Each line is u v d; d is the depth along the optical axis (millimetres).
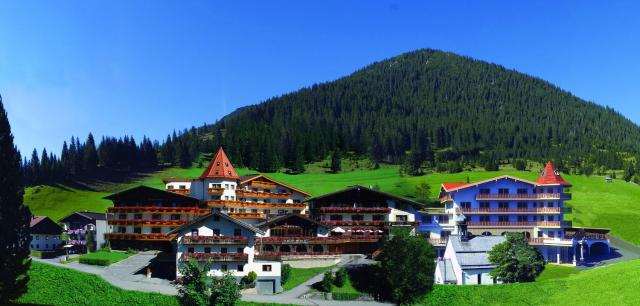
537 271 92062
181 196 116500
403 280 82188
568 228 127688
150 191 116812
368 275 90938
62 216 174250
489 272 93188
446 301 80688
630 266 78750
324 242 104688
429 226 118688
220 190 128500
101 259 99375
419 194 171875
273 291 87188
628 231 139625
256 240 101000
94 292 77375
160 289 80938
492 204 125375
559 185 121562
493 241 98625
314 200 119875
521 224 123375
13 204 64875
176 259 89688
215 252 88562
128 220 113312
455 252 94688
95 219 124125
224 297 64438
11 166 65312
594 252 122500
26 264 65750
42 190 198375
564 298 72562
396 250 84750
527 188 125062
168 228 112938
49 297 75500
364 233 111750
